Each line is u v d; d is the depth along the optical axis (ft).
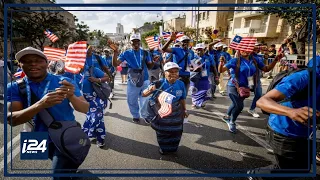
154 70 22.22
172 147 9.59
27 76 5.52
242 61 12.05
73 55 5.89
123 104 19.36
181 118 9.52
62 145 5.58
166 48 15.14
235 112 12.21
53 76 5.91
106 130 12.96
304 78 4.86
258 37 69.10
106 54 24.75
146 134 12.34
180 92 9.57
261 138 11.88
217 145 10.98
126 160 9.47
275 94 4.84
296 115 4.32
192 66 16.22
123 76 30.78
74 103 5.65
